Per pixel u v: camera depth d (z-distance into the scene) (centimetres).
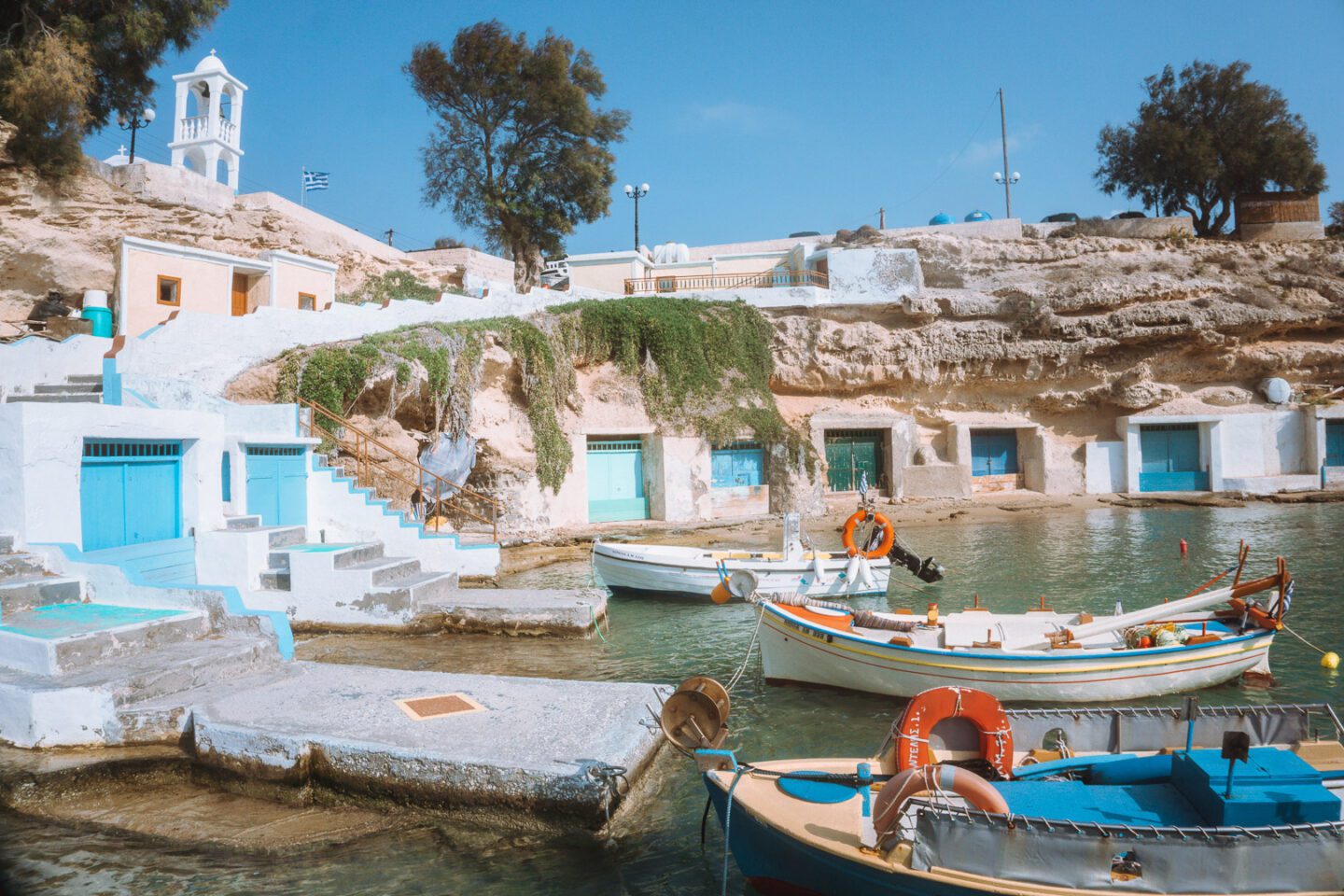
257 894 643
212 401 1730
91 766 800
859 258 3809
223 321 2031
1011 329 3822
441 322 2634
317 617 1418
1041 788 620
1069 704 1067
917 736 678
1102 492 3806
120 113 2955
